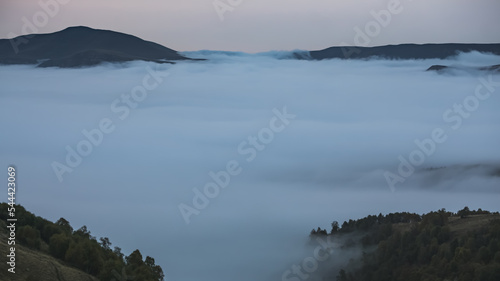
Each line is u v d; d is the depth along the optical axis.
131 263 106.50
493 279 128.25
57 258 96.62
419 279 144.00
